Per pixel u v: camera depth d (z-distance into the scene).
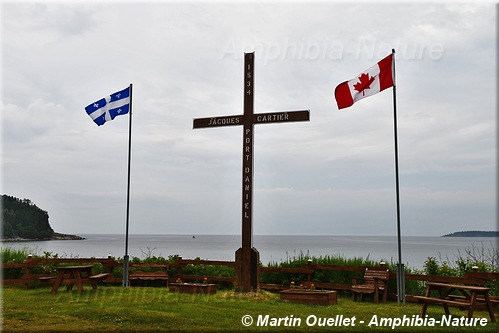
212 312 10.23
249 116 13.21
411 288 12.97
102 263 15.63
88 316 9.62
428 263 13.72
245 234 12.95
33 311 10.17
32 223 104.06
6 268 15.11
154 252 63.44
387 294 12.65
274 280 14.67
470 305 9.59
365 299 12.78
